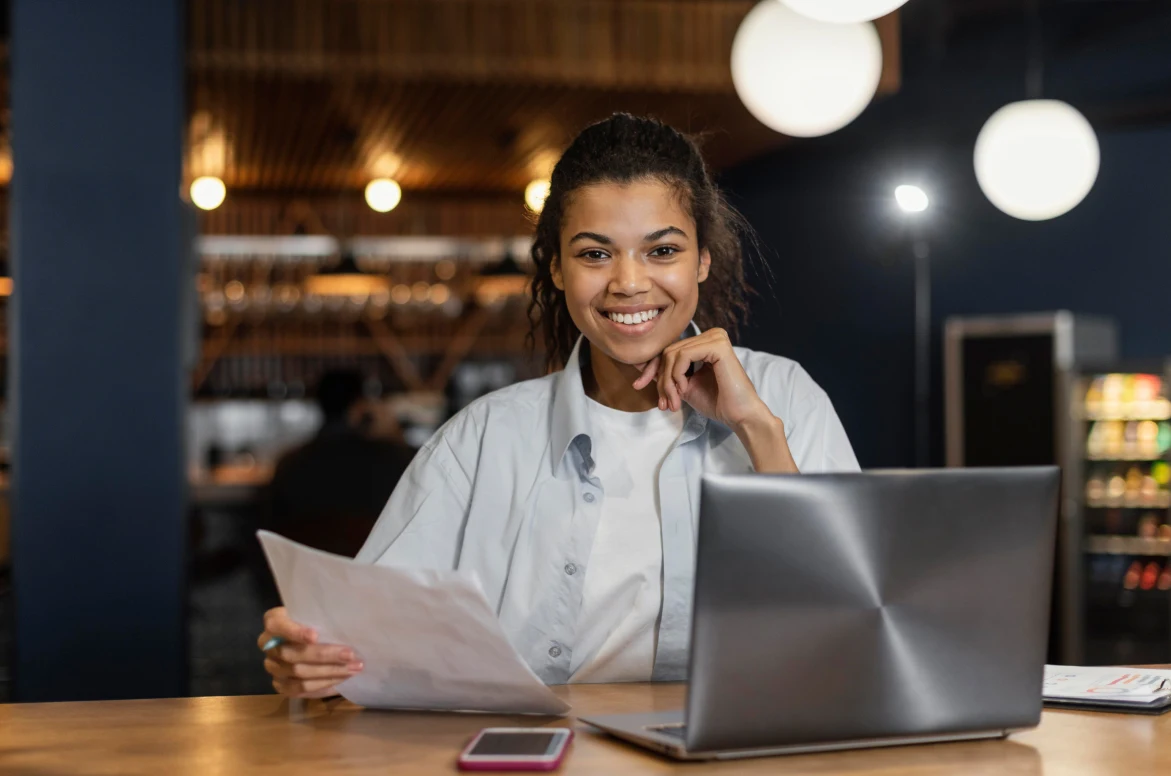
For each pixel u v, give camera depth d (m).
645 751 1.29
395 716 1.50
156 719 1.49
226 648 5.55
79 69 3.71
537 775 1.20
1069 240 7.21
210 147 6.67
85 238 3.69
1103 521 6.47
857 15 1.91
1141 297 6.99
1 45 5.06
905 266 7.64
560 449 1.80
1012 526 1.29
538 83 5.31
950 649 1.28
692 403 1.79
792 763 1.24
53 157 3.68
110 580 3.66
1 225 7.61
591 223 1.67
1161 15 6.85
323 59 5.04
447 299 9.38
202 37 4.95
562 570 1.79
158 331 3.72
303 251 8.80
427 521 1.84
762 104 3.66
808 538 1.21
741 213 2.02
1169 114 6.66
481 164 7.19
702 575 1.18
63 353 3.67
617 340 1.70
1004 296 7.40
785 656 1.21
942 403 7.55
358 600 1.36
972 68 7.55
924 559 1.26
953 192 7.57
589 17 5.23
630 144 1.70
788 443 1.89
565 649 1.79
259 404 9.39
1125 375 6.42
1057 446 6.49
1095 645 6.47
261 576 5.50
